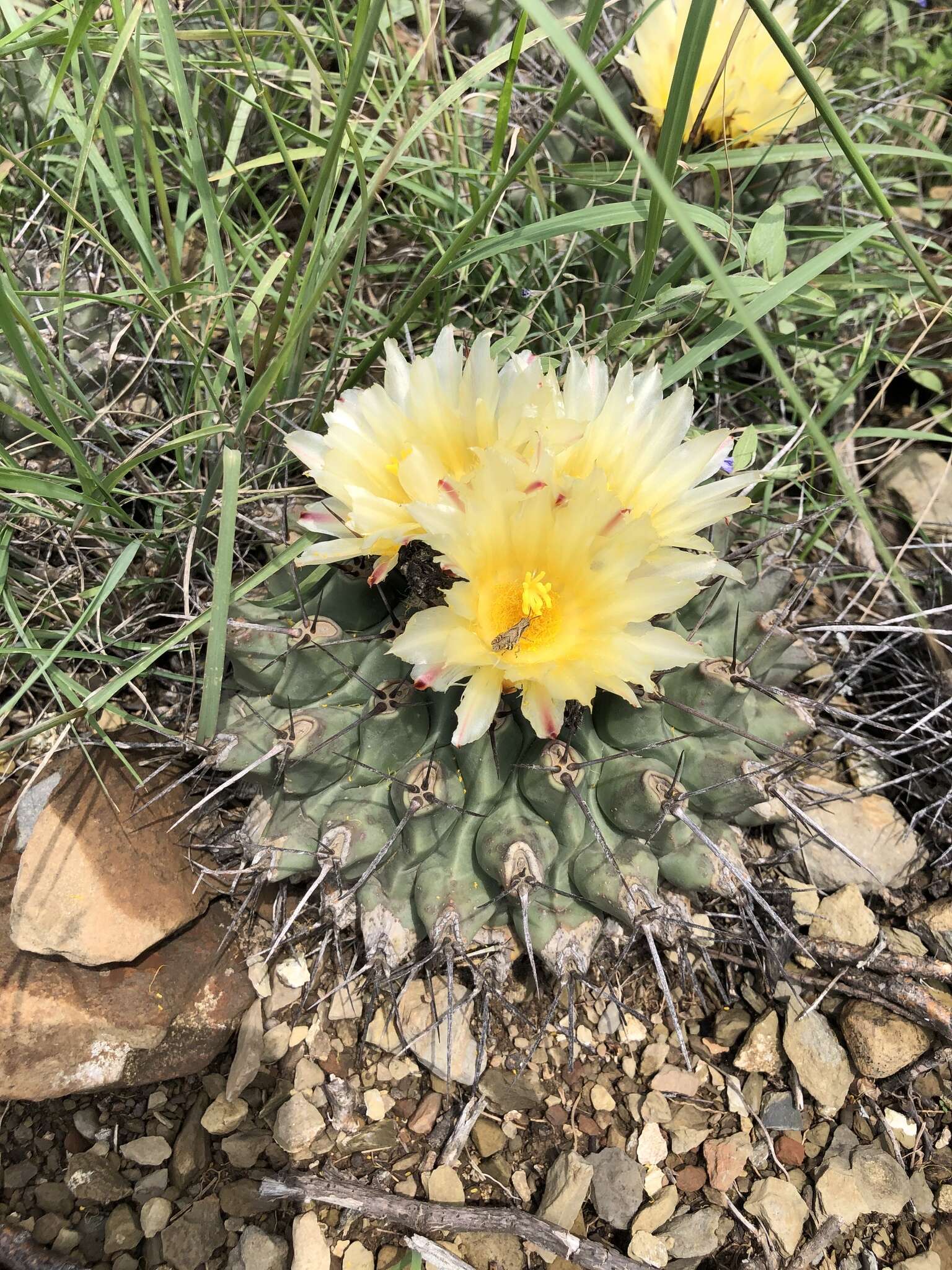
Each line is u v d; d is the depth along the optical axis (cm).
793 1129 22
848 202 32
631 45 29
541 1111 22
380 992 23
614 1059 23
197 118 26
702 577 18
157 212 30
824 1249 21
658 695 19
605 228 28
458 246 22
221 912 24
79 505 24
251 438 26
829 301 26
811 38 26
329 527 18
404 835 20
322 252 24
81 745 22
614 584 16
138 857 23
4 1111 22
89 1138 22
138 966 22
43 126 28
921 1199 22
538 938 20
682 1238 21
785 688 27
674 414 18
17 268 27
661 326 26
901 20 30
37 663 25
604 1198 21
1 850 23
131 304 24
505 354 25
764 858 24
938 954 24
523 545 17
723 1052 23
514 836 19
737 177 28
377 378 27
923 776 27
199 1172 21
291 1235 20
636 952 24
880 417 33
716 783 20
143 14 26
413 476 17
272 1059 23
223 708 22
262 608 21
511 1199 21
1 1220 20
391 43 29
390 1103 22
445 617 16
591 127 28
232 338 23
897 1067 23
